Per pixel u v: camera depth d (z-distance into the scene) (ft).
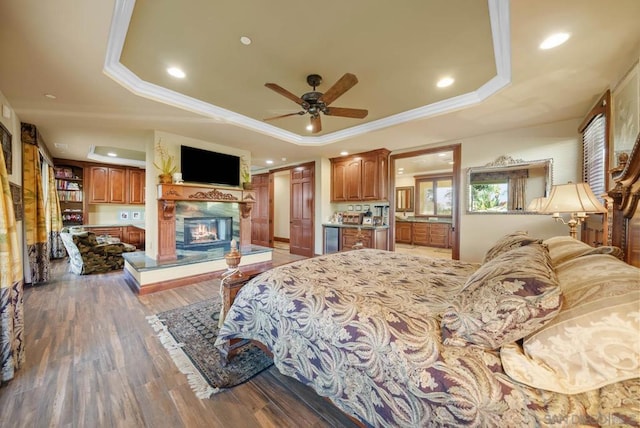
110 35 5.93
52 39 5.77
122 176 21.95
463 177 13.87
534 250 4.28
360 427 3.97
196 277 12.78
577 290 3.14
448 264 7.70
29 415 4.70
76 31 5.53
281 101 10.10
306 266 6.82
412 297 4.89
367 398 3.70
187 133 13.01
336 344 4.07
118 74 7.66
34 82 7.73
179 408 4.96
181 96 9.55
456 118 10.70
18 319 6.00
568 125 10.93
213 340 7.38
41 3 4.71
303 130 13.93
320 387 4.27
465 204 13.79
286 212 29.07
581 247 5.02
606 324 2.63
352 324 4.03
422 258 8.47
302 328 4.56
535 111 9.92
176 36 6.35
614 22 5.03
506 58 6.73
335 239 18.31
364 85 8.77
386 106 10.46
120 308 9.61
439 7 5.42
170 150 13.03
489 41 6.52
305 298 4.81
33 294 11.07
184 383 5.63
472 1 5.26
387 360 3.53
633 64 6.13
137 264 11.78
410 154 16.08
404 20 5.82
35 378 5.68
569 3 4.59
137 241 21.66
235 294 6.59
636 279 2.86
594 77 7.23
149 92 8.81
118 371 5.98
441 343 3.43
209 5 5.37
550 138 11.35
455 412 2.92
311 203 19.99
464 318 3.32
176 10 5.49
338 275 6.26
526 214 12.14
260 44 6.68
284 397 5.31
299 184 21.01
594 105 9.12
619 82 6.93
